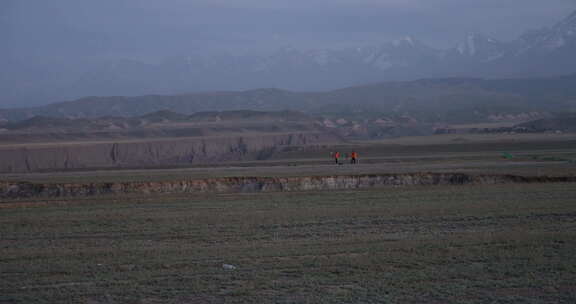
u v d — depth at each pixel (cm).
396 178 6162
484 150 13225
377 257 2591
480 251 2662
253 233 3347
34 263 2638
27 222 3903
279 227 3534
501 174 6144
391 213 3912
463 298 2019
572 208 3919
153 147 19075
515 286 2145
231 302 2016
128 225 3719
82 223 3838
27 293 2161
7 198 5694
